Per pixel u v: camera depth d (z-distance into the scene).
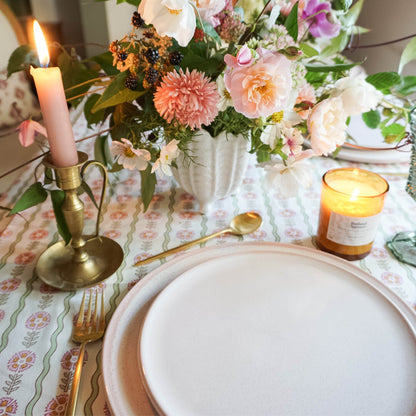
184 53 0.58
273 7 0.61
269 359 0.43
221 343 0.45
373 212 0.56
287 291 0.51
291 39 0.56
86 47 2.25
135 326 0.47
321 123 0.54
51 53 0.72
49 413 0.41
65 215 0.55
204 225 0.70
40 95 0.48
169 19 0.47
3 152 1.24
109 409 0.40
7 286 0.57
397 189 0.78
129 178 0.85
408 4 1.49
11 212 0.54
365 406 0.38
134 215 0.73
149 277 0.54
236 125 0.60
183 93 0.50
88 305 0.53
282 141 0.56
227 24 0.55
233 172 0.67
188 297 0.50
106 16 2.21
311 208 0.74
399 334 0.45
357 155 0.85
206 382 0.40
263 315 0.48
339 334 0.46
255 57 0.50
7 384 0.44
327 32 0.69
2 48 1.35
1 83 1.26
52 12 2.12
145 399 0.40
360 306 0.49
